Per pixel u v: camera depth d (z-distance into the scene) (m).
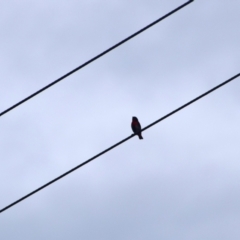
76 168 15.36
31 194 15.02
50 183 15.14
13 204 14.90
